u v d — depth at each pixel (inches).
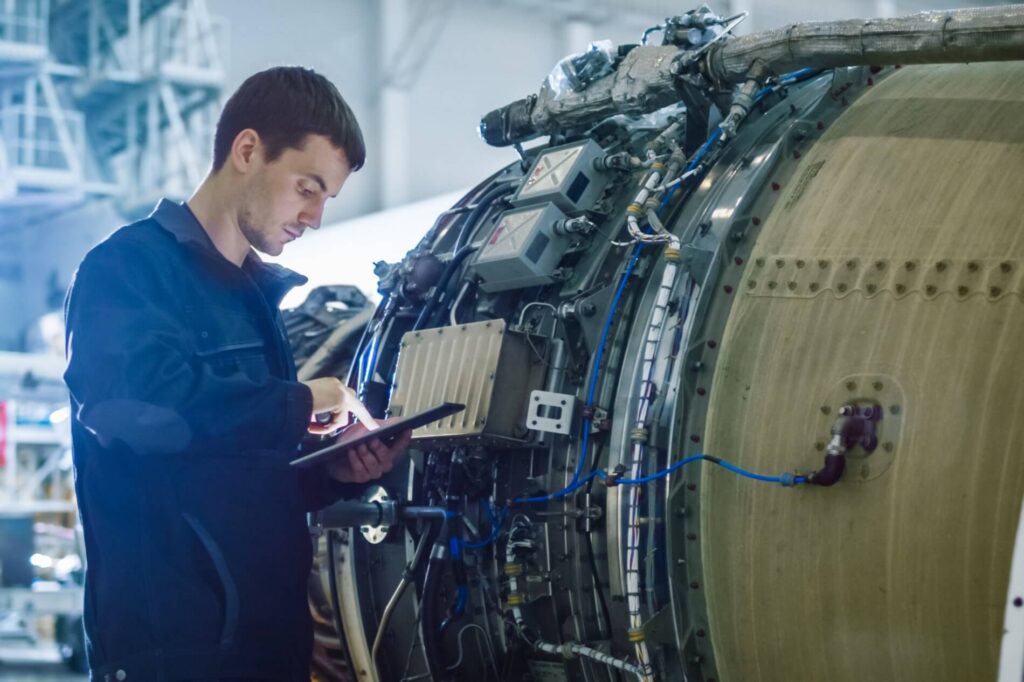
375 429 91.0
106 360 86.1
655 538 107.1
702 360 105.4
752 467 100.6
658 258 119.3
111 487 90.8
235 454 93.5
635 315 117.8
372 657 132.5
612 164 128.1
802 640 98.2
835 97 115.6
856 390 96.2
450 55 555.2
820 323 100.5
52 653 423.2
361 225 503.5
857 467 94.7
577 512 112.9
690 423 104.5
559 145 139.6
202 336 93.1
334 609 137.9
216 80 569.6
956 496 90.0
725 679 103.3
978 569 88.9
